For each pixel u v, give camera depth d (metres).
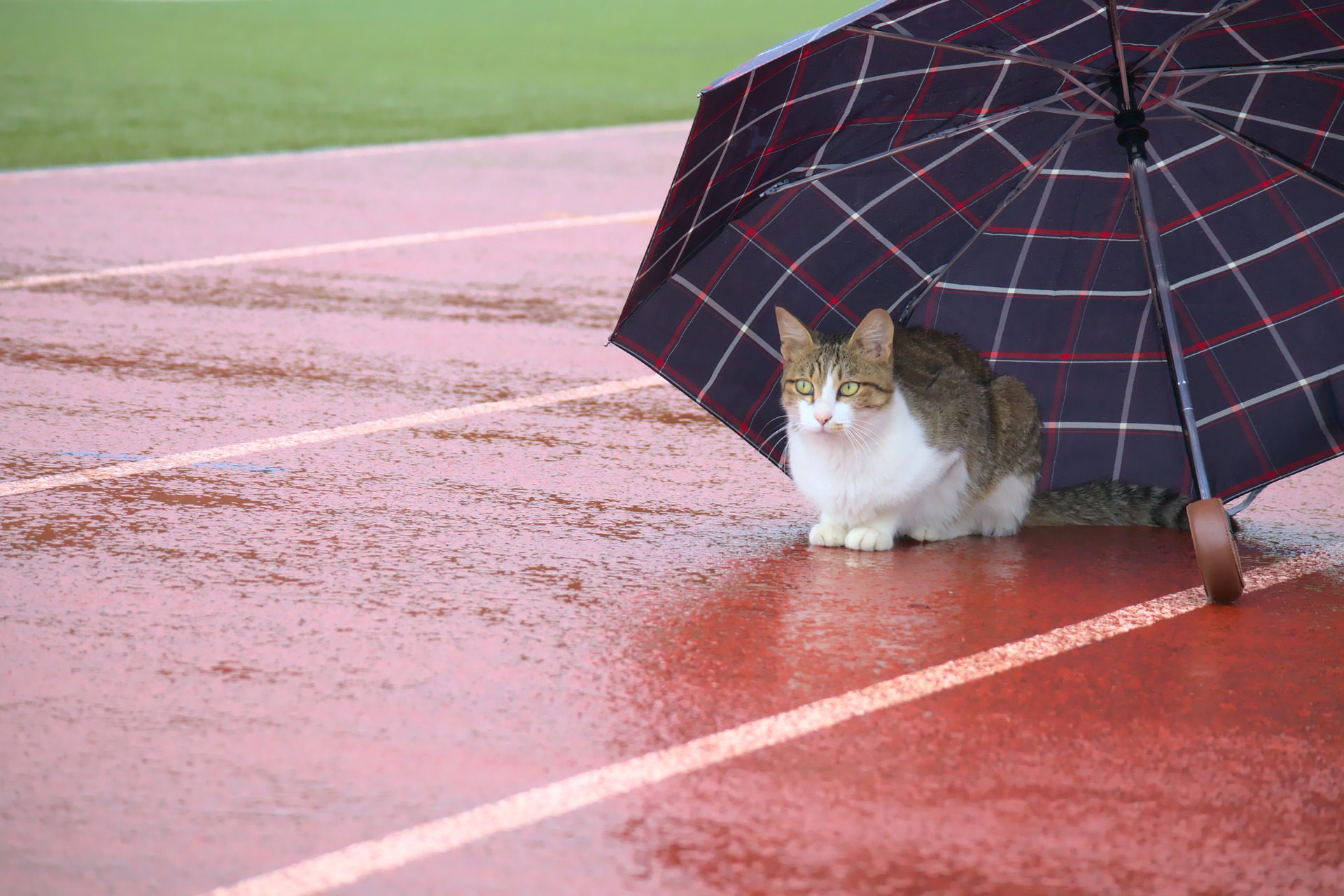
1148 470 9.92
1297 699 6.91
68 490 9.66
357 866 5.28
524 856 5.38
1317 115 8.91
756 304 9.44
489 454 11.05
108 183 23.75
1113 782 6.07
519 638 7.44
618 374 13.83
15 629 7.30
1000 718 6.64
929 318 9.98
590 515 9.68
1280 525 9.88
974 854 5.48
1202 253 9.56
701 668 7.13
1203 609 8.17
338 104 34.66
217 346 14.16
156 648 7.13
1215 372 9.63
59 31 48.03
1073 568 8.95
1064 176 9.59
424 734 6.31
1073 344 9.87
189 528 8.98
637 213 23.06
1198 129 9.35
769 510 10.07
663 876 5.28
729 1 70.81
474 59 45.25
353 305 16.31
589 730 6.41
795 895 5.18
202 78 38.12
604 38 53.19
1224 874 5.39
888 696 6.86
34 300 15.85
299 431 11.41
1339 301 9.27
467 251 19.72
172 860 5.28
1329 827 5.75
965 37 8.41
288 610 7.70
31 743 6.11
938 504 9.50
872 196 9.38
